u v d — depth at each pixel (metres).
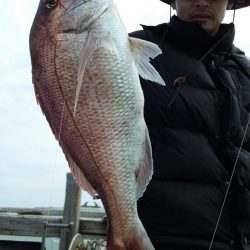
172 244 0.77
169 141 0.79
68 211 1.63
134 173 0.66
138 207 0.79
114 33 0.66
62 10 0.66
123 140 0.66
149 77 0.67
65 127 0.66
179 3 0.90
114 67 0.65
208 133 0.81
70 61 0.65
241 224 0.79
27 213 1.89
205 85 0.84
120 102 0.66
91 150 0.66
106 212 0.67
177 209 0.77
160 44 0.87
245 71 0.90
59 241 1.64
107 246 0.66
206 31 0.87
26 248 1.73
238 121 0.83
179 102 0.81
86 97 0.65
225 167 0.81
